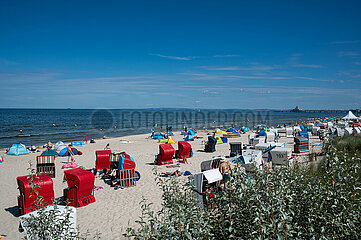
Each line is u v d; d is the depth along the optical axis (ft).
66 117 377.30
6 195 38.83
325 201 12.31
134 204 33.37
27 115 418.51
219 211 13.20
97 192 38.55
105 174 47.62
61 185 43.11
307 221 12.05
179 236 11.55
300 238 11.00
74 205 32.86
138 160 63.52
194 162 59.11
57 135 152.35
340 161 13.85
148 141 112.06
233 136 120.67
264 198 11.84
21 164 63.00
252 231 10.85
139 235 12.03
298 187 13.79
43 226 15.25
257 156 39.24
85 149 87.10
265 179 12.92
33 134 156.46
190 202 13.48
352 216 11.69
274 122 294.05
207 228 11.53
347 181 13.00
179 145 63.26
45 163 47.98
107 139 125.59
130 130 189.57
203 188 25.38
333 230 11.36
